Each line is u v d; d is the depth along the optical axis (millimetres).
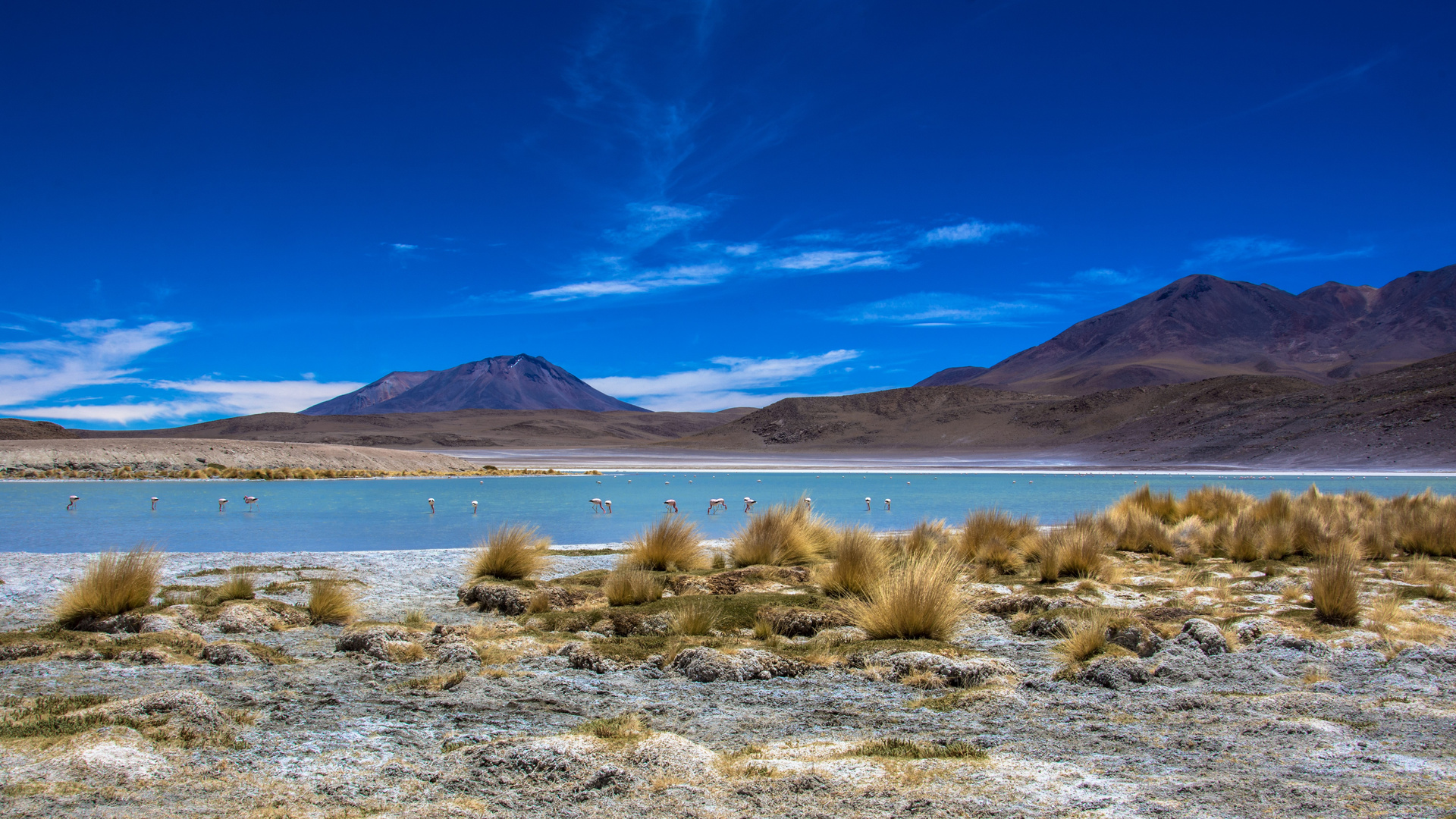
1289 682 6352
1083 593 10484
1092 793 3879
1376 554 14320
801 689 6164
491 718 5340
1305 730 4996
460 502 31734
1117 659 6488
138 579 9219
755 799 3848
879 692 6062
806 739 4934
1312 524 15625
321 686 6195
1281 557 14039
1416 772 4188
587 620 8398
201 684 6199
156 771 4223
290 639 7996
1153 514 19578
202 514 25547
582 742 4500
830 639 7707
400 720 5305
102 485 40344
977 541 14234
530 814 3689
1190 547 14602
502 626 8469
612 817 3656
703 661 6562
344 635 7605
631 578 9875
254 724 5176
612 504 31406
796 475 59781
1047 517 24625
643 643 7426
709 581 10695
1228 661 6953
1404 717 5305
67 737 4598
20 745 4516
